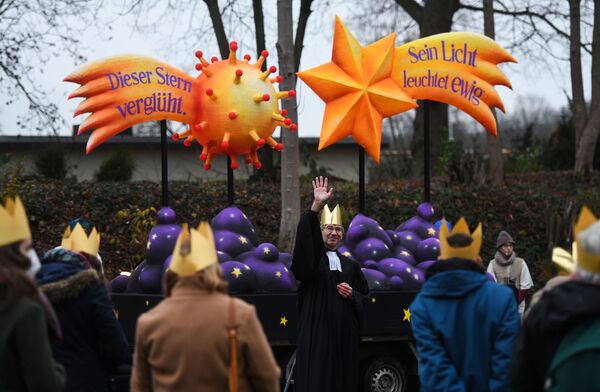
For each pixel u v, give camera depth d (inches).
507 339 208.1
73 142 1040.8
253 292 366.3
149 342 188.1
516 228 768.3
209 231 200.8
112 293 374.3
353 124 406.6
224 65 388.8
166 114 381.4
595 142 992.9
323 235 342.6
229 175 404.2
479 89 426.3
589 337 167.0
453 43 423.8
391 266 394.3
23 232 187.6
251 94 379.6
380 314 378.0
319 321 326.0
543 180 962.7
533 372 181.2
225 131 380.2
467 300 213.6
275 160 935.7
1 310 180.7
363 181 424.8
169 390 184.9
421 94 420.2
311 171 977.5
